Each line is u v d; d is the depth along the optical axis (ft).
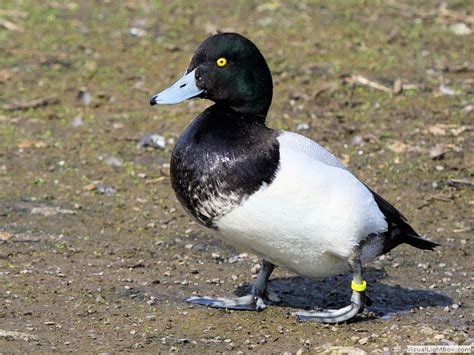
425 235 36.11
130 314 28.50
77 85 51.44
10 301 28.96
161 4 64.08
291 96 49.39
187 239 35.70
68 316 28.07
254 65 28.04
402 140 44.62
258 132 27.14
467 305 30.07
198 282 31.71
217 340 26.63
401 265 33.73
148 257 33.76
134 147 44.57
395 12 62.18
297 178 26.20
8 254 33.12
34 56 54.75
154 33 58.95
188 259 33.78
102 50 56.29
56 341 26.05
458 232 36.42
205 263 33.55
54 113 48.03
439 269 33.35
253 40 57.31
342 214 26.48
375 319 28.66
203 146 27.12
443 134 45.11
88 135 45.65
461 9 62.64
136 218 37.42
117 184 40.68
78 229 36.01
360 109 48.21
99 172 41.81
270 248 27.40
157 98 28.35
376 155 43.19
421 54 55.36
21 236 34.94
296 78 51.83
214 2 64.54
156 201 39.19
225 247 35.09
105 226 36.50
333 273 28.63
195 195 27.25
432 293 31.14
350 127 45.70
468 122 46.44
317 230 26.61
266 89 28.25
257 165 26.45
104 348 25.63
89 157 43.27
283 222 26.50
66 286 30.53
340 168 27.37
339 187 26.53
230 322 28.19
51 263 32.55
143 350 25.63
